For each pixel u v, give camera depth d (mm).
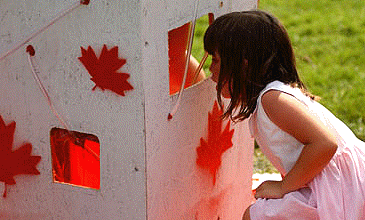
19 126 2211
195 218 2418
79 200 2189
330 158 2096
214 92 2391
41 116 2154
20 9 2059
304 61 5414
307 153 2092
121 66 1948
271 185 2246
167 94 2080
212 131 2424
